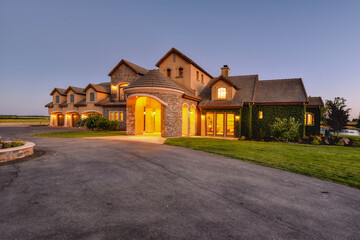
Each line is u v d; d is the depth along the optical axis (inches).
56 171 241.6
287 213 150.3
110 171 245.3
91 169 252.2
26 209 146.0
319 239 118.8
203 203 163.5
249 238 117.7
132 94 663.8
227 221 136.3
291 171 266.4
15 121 1860.2
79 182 205.3
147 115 832.3
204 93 872.3
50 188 187.8
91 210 147.0
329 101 801.6
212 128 791.1
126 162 291.7
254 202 167.9
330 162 318.3
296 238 119.1
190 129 765.9
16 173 231.5
